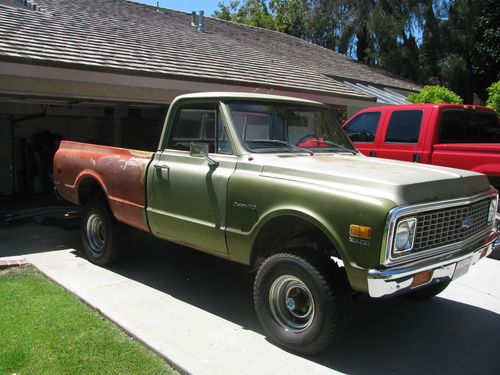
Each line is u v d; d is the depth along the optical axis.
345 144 5.51
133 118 12.95
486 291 5.61
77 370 3.59
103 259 6.06
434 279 3.79
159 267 6.19
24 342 3.97
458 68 24.97
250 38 18.64
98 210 6.04
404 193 3.54
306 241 4.33
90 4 14.20
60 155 6.73
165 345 4.03
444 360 3.99
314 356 3.97
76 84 8.77
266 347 4.09
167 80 9.28
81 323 4.39
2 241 7.29
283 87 11.03
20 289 5.19
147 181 5.20
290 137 5.02
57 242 7.27
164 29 13.93
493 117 7.98
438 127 7.05
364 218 3.49
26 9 10.83
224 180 4.40
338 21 27.31
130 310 4.75
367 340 4.32
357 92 13.64
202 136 4.86
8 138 12.26
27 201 11.34
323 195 3.74
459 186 4.05
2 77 8.00
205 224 4.57
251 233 4.18
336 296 3.71
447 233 3.88
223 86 10.10
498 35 24.11
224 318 4.67
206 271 6.11
